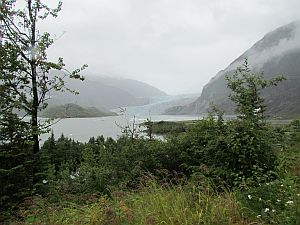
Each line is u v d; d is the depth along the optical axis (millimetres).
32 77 13289
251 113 10102
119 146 11617
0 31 12891
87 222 5754
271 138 9273
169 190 6469
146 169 10031
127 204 6426
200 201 5477
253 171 7191
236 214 5367
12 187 9961
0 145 10516
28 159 10703
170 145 10484
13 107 11539
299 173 7594
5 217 8477
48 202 8281
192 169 9336
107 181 9570
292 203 5012
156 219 5078
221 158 8297
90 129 89062
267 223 5047
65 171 10812
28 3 13562
